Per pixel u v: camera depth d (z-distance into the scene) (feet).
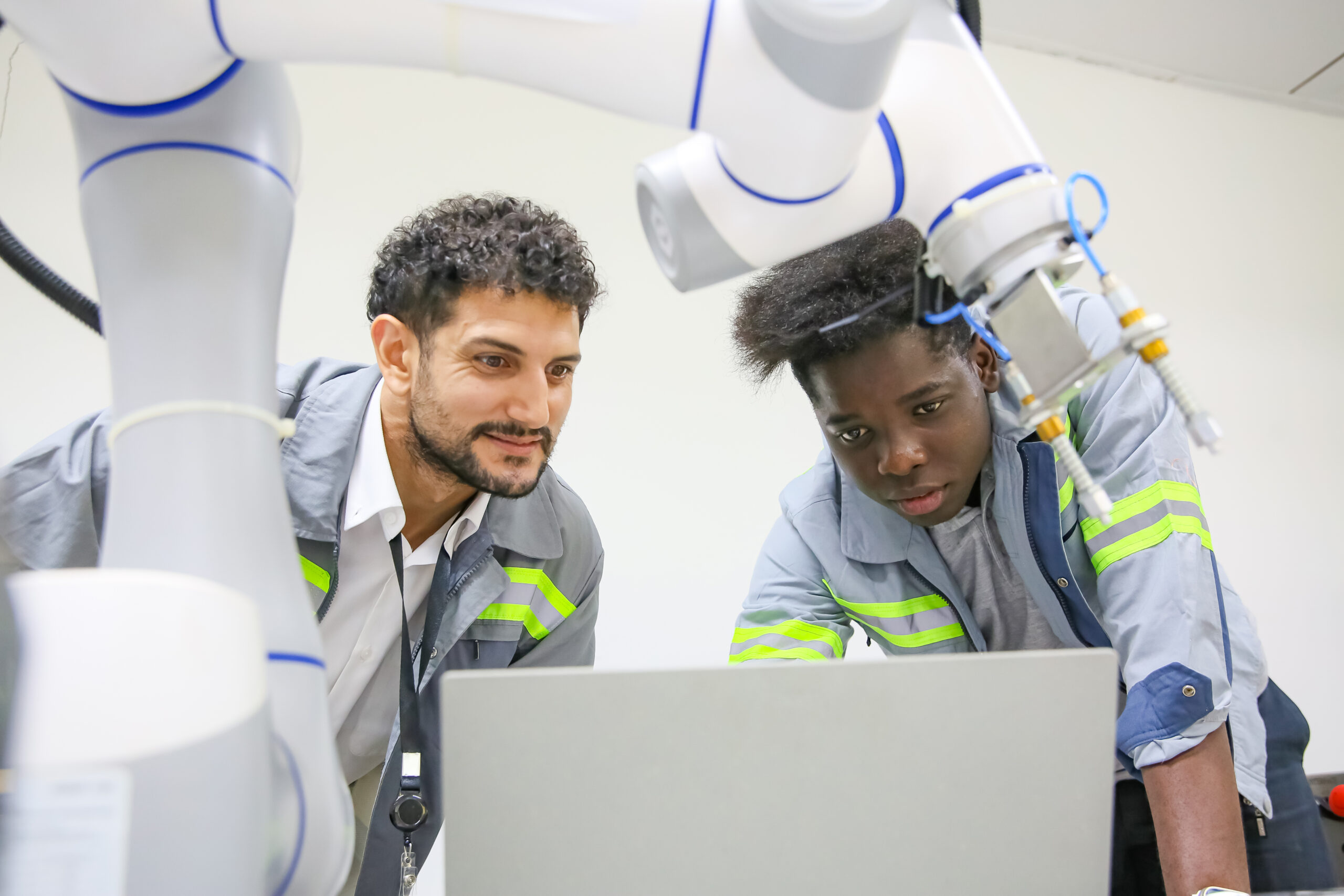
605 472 7.66
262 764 1.66
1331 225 10.46
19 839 1.41
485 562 4.16
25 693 1.45
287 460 4.00
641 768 2.08
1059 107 9.69
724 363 8.05
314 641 2.05
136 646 1.51
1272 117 10.52
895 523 4.17
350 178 7.36
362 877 3.89
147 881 1.47
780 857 2.12
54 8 1.80
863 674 2.14
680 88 1.94
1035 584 3.95
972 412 3.58
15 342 6.47
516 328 3.52
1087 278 9.43
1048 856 2.22
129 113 2.03
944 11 2.23
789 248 2.26
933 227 2.20
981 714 2.18
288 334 7.05
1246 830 3.96
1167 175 9.95
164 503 1.93
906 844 2.16
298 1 1.83
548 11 1.86
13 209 6.53
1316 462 9.84
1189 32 9.60
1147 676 3.35
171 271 2.01
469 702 2.05
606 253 7.88
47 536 3.76
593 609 4.69
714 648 7.68
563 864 2.07
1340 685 9.43
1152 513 3.59
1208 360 9.73
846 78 1.87
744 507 7.93
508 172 7.72
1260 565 9.47
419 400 3.68
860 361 3.41
